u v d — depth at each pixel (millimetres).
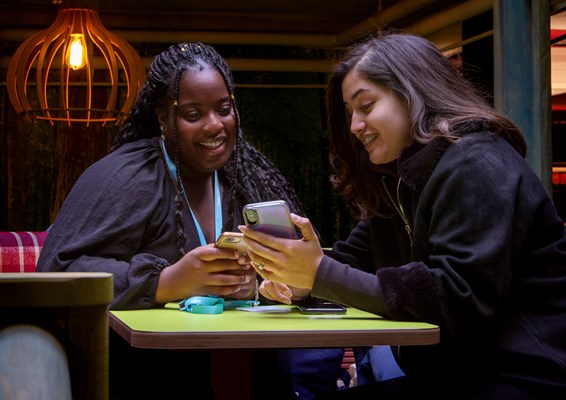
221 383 2186
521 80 4695
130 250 2803
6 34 6902
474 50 6250
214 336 2006
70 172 7172
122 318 2346
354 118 2689
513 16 4699
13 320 1373
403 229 2906
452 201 2354
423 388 2436
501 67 4719
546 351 2303
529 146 4699
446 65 2676
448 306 2262
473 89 2703
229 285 2604
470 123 2479
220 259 2572
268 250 2336
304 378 3336
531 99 4703
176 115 2918
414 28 6277
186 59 2959
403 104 2621
